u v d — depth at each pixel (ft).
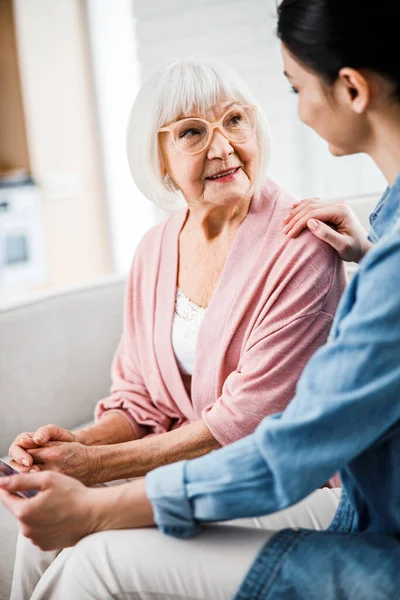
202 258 4.01
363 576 2.44
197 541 2.68
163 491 2.57
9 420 5.03
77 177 12.35
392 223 2.65
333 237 3.52
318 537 2.62
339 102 2.50
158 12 9.92
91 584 2.65
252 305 3.68
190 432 3.58
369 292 2.29
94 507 2.69
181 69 3.70
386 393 2.29
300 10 2.43
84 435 4.05
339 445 2.34
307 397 2.36
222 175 3.70
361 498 2.81
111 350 5.66
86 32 11.57
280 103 8.92
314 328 3.51
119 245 12.40
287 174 8.97
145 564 2.62
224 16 9.22
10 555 4.07
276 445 2.35
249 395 3.48
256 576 2.53
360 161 8.00
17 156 12.70
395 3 2.30
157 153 3.86
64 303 5.41
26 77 12.07
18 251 12.31
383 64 2.36
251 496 2.44
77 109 12.01
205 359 3.83
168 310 4.08
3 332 5.03
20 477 2.70
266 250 3.72
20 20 11.84
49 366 5.26
